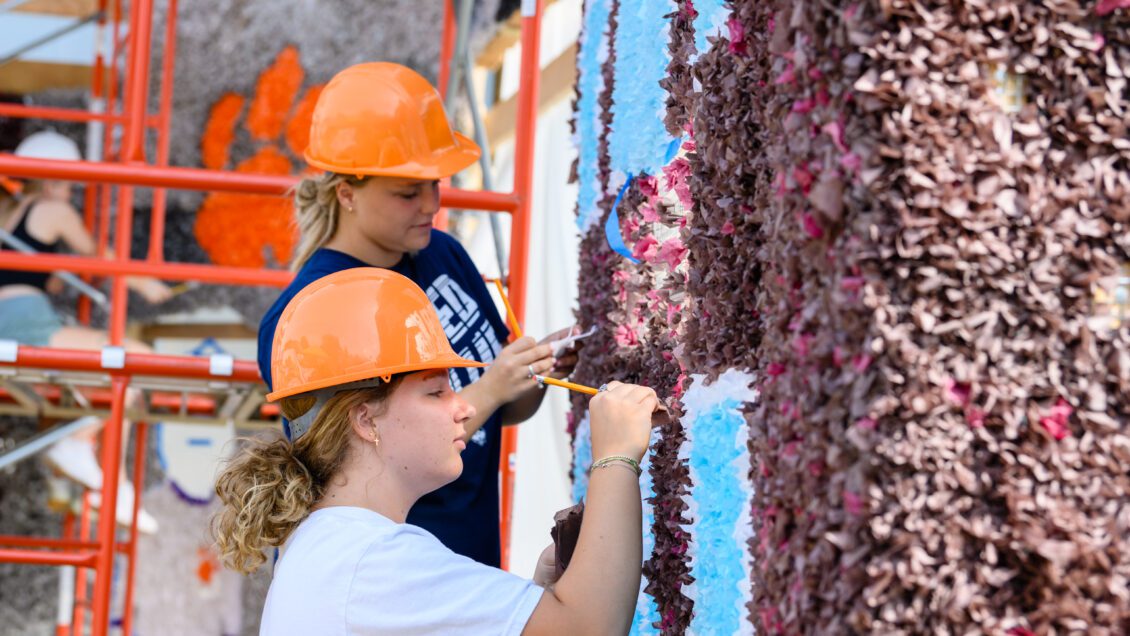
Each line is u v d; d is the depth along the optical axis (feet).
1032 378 3.84
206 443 17.40
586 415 7.55
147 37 10.14
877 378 3.82
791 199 4.13
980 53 3.81
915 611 3.78
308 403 5.62
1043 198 3.85
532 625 5.00
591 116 8.07
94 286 16.78
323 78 16.61
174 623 17.11
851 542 3.83
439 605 5.01
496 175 15.40
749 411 4.89
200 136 16.58
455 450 5.61
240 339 16.93
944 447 3.79
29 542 13.67
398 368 5.45
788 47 4.19
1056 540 3.78
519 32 14.42
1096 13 3.88
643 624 6.76
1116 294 3.94
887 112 3.78
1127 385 3.85
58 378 10.09
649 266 6.75
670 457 6.15
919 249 3.77
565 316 13.96
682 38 6.00
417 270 7.79
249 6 16.62
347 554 5.12
